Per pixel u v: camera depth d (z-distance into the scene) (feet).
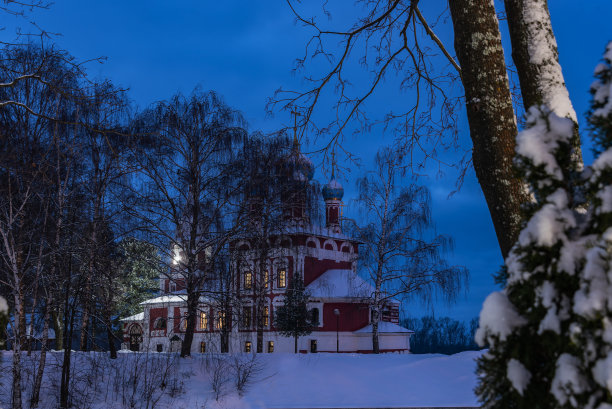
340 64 27.35
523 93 15.12
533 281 8.45
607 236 7.66
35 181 53.62
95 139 61.57
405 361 65.98
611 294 7.32
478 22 15.57
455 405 47.09
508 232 14.53
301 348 143.84
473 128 15.55
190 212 73.51
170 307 155.02
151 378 59.41
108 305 68.69
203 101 74.23
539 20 14.84
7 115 51.88
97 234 62.44
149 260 75.72
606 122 8.27
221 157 73.87
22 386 56.18
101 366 62.28
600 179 8.22
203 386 58.90
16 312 50.60
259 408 51.65
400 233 114.42
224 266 74.38
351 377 59.41
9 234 53.72
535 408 8.24
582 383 7.48
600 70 8.65
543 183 8.98
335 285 156.04
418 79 28.76
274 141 74.02
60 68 52.75
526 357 8.42
